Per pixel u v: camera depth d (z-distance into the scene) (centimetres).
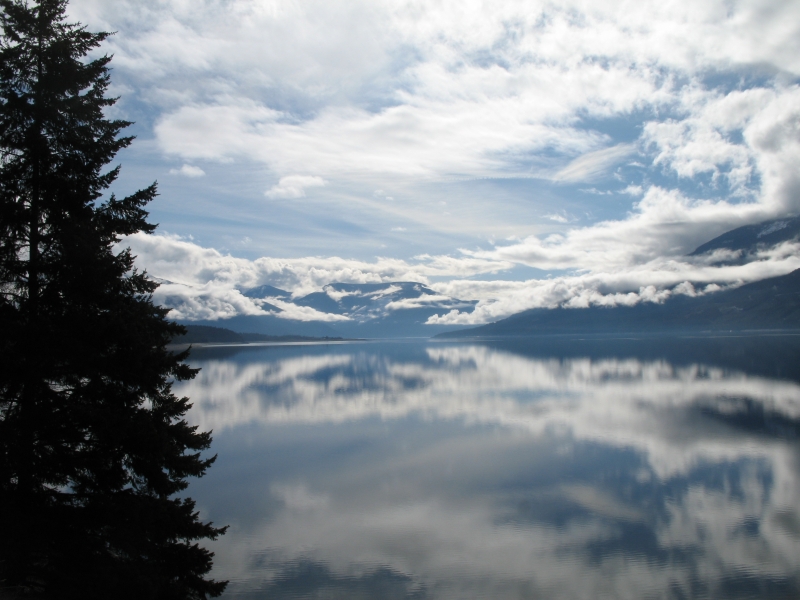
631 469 4106
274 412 6944
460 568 2634
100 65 1655
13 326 1422
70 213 1581
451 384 9731
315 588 2452
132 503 1538
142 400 1623
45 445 1512
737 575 2539
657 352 17750
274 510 3403
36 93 1551
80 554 1464
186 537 1728
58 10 1580
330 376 11681
